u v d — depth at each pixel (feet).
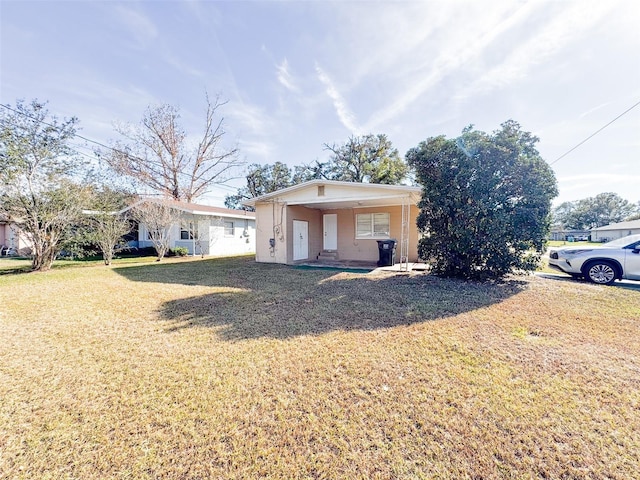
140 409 7.24
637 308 15.70
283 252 36.22
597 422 6.68
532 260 21.62
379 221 39.88
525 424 6.62
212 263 37.73
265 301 17.43
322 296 18.56
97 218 35.91
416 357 9.97
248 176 103.96
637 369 9.12
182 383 8.43
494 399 7.55
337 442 6.16
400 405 7.36
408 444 6.09
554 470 5.42
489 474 5.36
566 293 18.93
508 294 18.74
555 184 21.16
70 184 30.94
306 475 5.39
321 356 10.09
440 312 14.99
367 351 10.45
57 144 29.78
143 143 61.05
